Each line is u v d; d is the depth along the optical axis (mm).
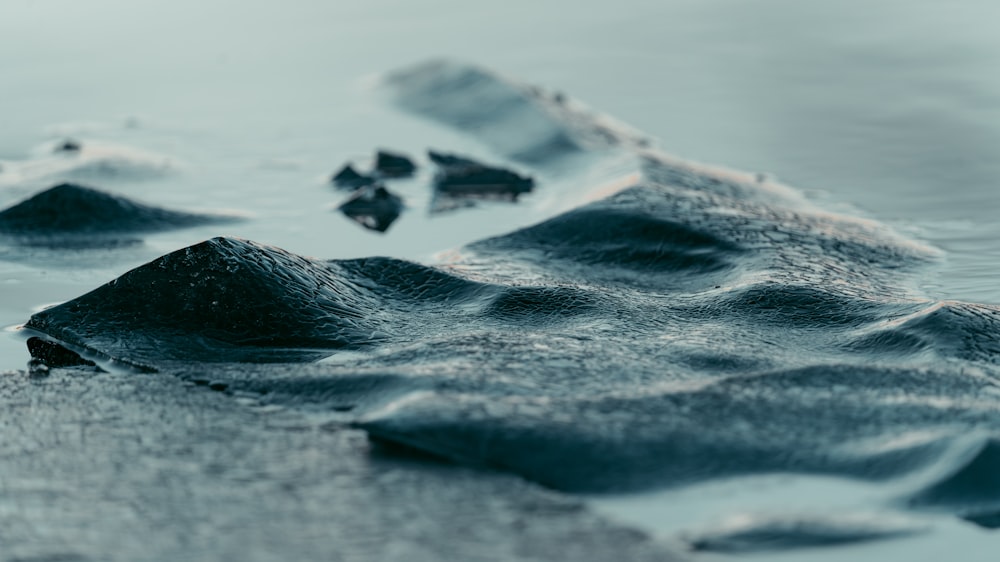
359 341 5414
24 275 6992
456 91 12383
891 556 3648
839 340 5367
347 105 12578
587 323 5578
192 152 10688
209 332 5465
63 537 3732
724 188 8320
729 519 3816
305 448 4363
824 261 6551
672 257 6648
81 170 9852
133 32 16922
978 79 11875
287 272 5742
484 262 6652
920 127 10414
